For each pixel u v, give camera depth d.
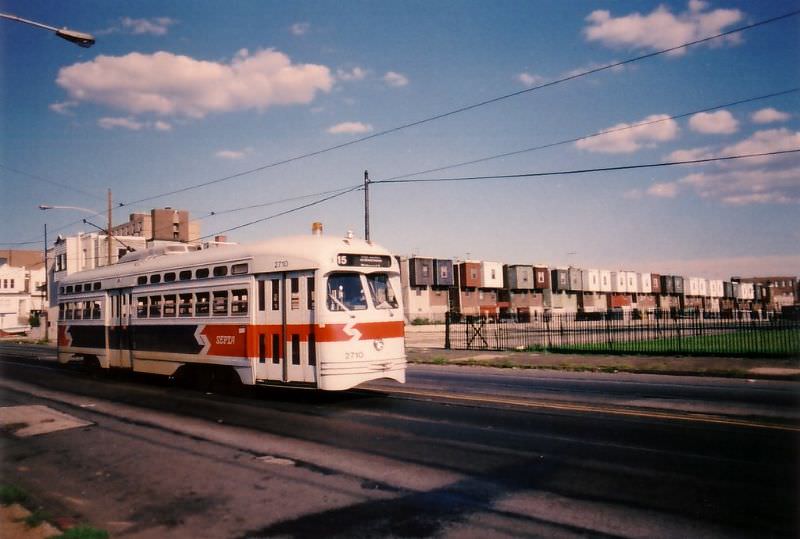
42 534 5.22
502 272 81.94
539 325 50.03
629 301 102.12
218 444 8.99
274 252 12.82
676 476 6.70
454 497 6.19
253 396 13.84
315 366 11.78
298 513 5.83
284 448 8.58
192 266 15.05
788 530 5.11
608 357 22.09
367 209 27.20
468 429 9.51
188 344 14.95
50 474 7.59
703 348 24.75
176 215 72.38
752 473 6.75
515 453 7.92
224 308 13.88
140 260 17.62
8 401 14.45
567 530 5.22
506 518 5.55
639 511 5.64
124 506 6.22
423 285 71.56
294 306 12.30
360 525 5.46
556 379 16.77
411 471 7.19
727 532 5.09
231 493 6.54
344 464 7.59
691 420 9.76
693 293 117.12
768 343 25.59
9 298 86.50
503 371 19.62
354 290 12.25
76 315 20.59
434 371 20.11
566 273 90.62
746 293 137.50
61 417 11.76
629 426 9.41
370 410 11.55
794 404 11.50
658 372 17.78
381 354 12.30
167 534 5.38
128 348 17.53
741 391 13.52
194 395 14.30
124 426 10.70
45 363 26.41
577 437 8.74
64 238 54.44
